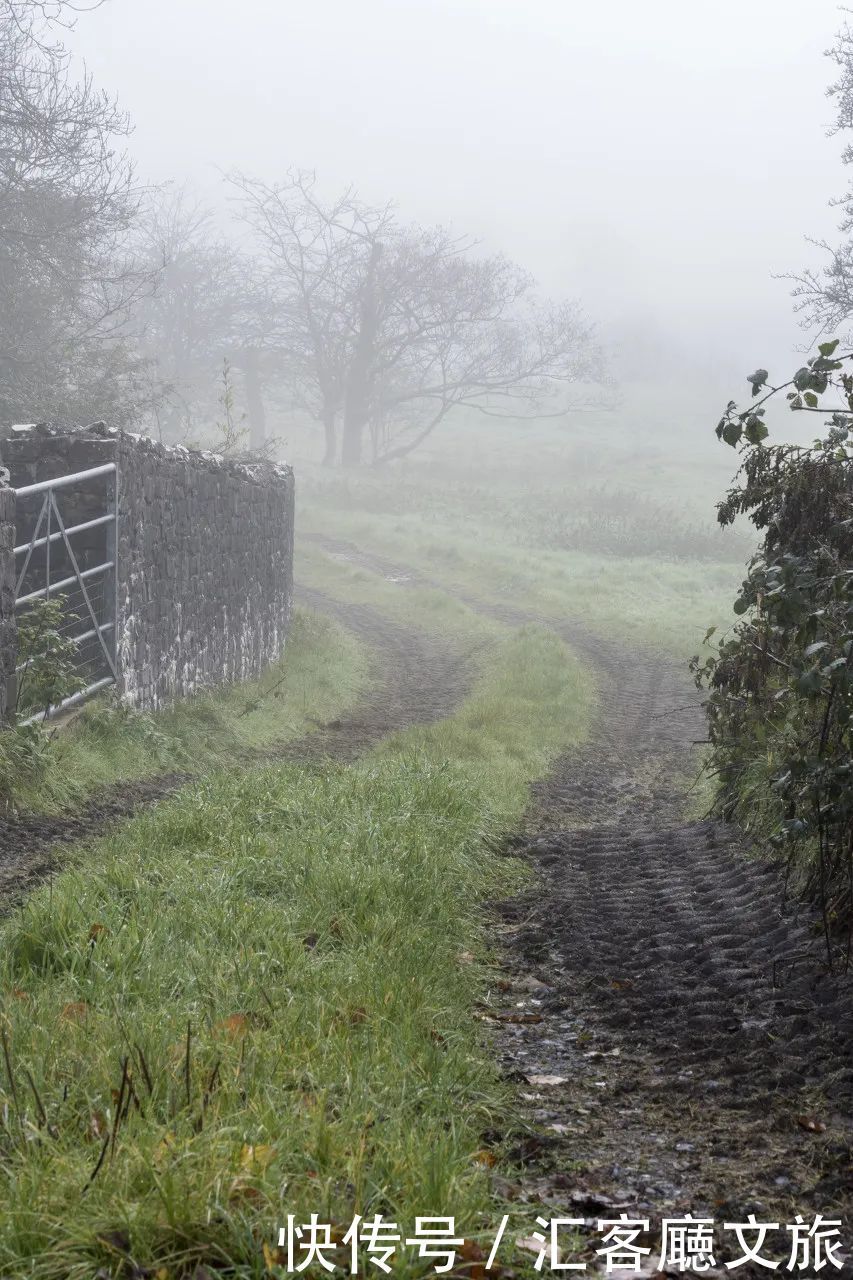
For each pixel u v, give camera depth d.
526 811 9.83
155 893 5.56
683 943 6.18
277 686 16.08
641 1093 4.31
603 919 6.71
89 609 11.07
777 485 6.91
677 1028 4.96
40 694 9.98
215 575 15.05
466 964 5.68
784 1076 4.32
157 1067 3.53
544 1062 4.64
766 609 7.50
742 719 8.57
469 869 7.25
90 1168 2.98
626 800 10.89
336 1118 3.48
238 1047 3.76
